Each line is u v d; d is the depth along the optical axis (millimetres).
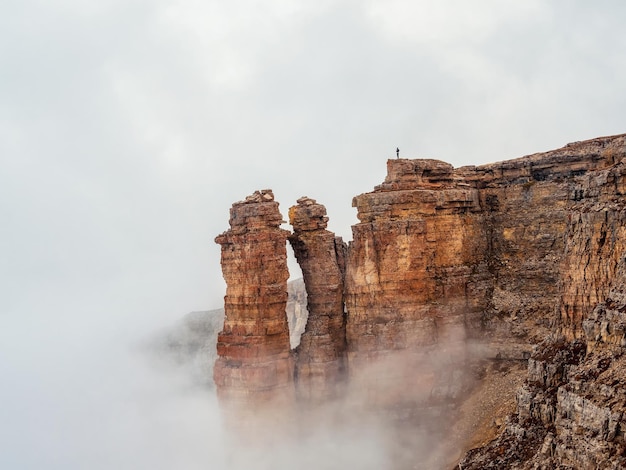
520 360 102250
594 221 73375
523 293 106312
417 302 103688
